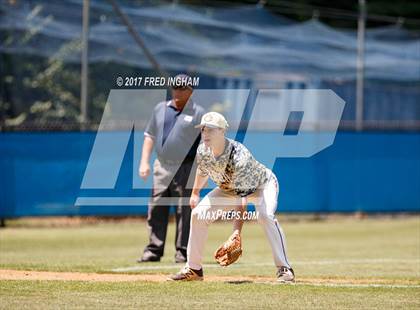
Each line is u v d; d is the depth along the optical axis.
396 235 55.00
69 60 68.00
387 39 72.06
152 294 25.41
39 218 59.19
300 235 55.09
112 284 27.53
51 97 71.25
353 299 24.98
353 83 77.19
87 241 49.12
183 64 67.44
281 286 27.17
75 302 23.89
